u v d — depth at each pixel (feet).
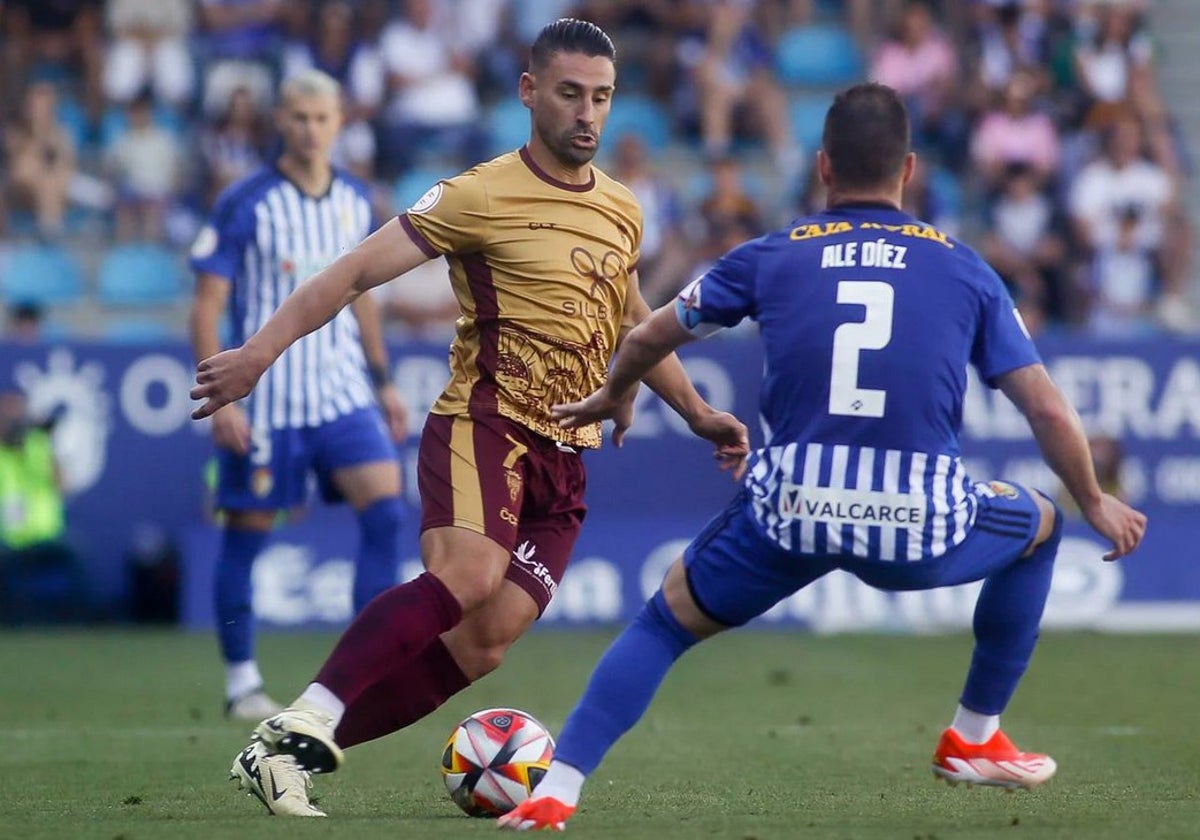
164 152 192.24
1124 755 80.33
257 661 126.31
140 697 106.63
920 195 188.14
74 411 149.79
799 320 53.52
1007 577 57.77
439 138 194.90
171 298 187.62
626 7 207.92
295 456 94.94
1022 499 55.77
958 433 54.44
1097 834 53.11
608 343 62.90
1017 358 53.67
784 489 52.95
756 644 140.46
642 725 93.86
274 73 197.16
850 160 55.26
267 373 94.07
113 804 64.18
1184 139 216.74
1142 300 191.52
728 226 181.68
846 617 152.15
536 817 52.90
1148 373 157.38
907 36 207.10
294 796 59.00
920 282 53.57
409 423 148.66
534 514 62.64
